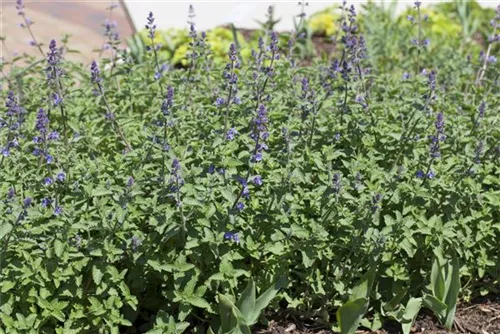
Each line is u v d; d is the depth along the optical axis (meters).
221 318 4.94
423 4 12.58
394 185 5.42
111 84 7.52
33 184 5.46
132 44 9.52
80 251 4.99
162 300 5.30
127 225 4.93
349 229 5.27
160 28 11.09
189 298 4.89
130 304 4.88
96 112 6.87
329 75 6.58
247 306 4.98
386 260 5.27
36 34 10.02
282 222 5.12
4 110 6.76
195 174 5.20
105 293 4.96
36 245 4.93
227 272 4.90
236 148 5.46
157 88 7.00
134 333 5.25
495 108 6.82
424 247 5.52
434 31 10.87
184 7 11.64
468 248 5.63
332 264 5.41
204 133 5.96
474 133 6.49
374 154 6.02
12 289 4.86
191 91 6.88
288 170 5.25
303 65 9.80
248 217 5.19
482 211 5.63
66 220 4.89
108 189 5.09
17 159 5.62
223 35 10.41
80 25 10.45
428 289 5.50
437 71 8.23
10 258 4.87
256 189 5.45
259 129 4.89
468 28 11.17
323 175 5.46
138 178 5.20
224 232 4.93
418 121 5.93
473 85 7.84
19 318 4.69
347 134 6.06
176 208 5.04
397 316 5.37
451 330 5.50
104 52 9.88
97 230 5.12
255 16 11.62
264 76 6.07
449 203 5.52
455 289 5.37
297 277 5.48
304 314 5.45
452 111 6.90
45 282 4.87
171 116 5.23
